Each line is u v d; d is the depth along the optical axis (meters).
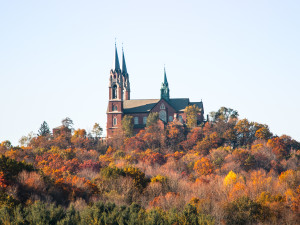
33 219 146.00
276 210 174.12
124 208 162.38
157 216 154.38
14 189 172.25
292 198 182.62
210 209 172.00
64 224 144.12
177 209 175.00
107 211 157.88
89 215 153.75
